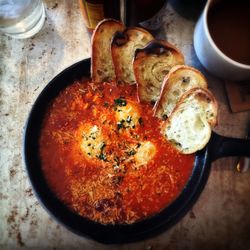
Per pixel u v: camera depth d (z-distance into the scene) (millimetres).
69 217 291
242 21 308
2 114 342
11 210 323
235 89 332
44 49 355
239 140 287
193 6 349
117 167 308
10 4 330
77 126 317
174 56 299
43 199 285
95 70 310
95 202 299
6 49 356
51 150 311
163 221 282
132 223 291
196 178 291
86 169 308
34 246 318
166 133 307
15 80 349
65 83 314
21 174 330
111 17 312
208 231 318
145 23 336
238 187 324
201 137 291
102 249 316
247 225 319
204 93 283
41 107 308
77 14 362
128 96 322
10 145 336
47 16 362
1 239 319
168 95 302
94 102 321
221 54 286
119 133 316
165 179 302
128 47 309
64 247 318
